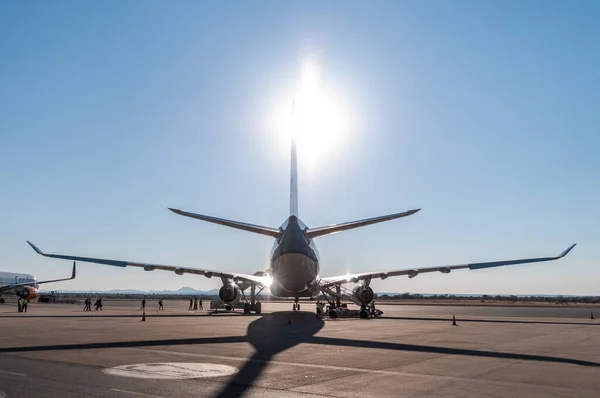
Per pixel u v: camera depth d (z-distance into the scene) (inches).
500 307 3326.8
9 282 3597.4
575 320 1571.1
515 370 529.7
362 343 782.5
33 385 428.5
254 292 1839.3
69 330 991.6
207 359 593.9
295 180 1631.4
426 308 2928.2
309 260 1417.3
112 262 1448.1
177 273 1549.0
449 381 464.8
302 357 617.9
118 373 490.9
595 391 423.2
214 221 1317.7
